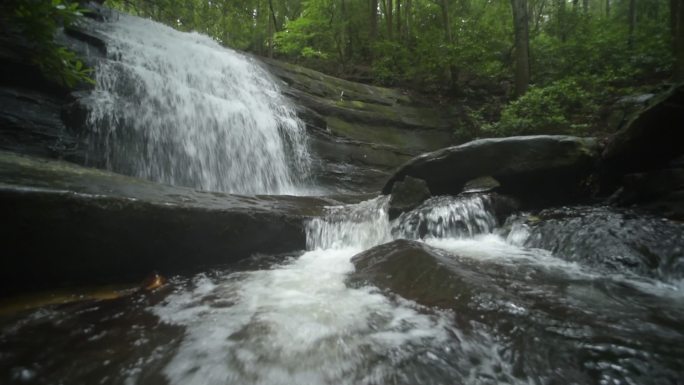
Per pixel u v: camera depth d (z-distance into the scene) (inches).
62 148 228.7
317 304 133.6
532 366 91.7
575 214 213.8
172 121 289.9
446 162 267.9
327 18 723.4
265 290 148.7
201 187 299.0
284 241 207.2
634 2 675.4
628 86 480.7
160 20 589.6
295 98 471.2
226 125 332.8
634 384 83.0
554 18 676.1
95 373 92.4
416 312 122.1
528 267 164.7
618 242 169.2
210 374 93.2
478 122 531.8
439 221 227.8
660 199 199.0
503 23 689.0
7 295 135.2
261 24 757.3
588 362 91.0
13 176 150.1
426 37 604.1
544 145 249.9
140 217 157.8
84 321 119.6
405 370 93.4
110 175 195.0
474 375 90.7
